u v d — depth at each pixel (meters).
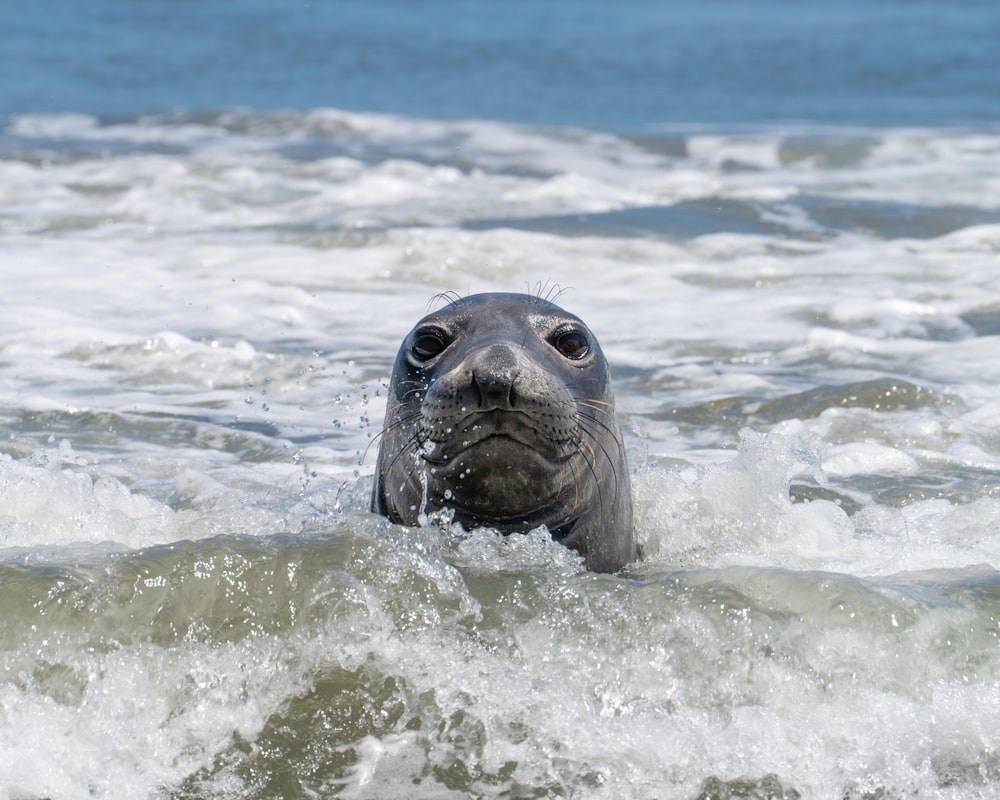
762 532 23.80
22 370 36.50
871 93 114.31
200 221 57.97
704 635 16.70
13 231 55.22
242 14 183.50
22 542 21.09
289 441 30.86
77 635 16.77
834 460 29.11
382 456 21.88
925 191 66.50
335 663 16.80
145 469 28.36
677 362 38.12
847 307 43.62
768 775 15.59
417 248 51.44
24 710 16.23
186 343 39.12
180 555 17.84
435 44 154.88
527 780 15.63
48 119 92.31
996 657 16.73
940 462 29.11
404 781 15.71
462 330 20.44
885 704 16.17
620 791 15.48
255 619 17.09
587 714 16.14
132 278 47.31
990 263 49.59
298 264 49.75
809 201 61.53
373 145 81.81
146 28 165.25
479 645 16.92
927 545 22.58
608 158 78.75
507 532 19.73
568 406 18.69
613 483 21.59
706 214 58.56
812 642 16.62
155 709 16.39
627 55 144.25
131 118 91.94
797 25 177.50
